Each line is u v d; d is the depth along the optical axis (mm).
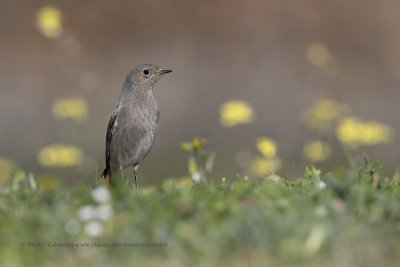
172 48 26125
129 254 7137
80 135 20328
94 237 7441
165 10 27109
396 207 8016
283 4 27250
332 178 8930
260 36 26422
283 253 6973
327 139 15203
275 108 22984
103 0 27078
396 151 18578
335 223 7527
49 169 18672
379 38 26344
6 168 13625
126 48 26000
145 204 8398
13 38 26219
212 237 7289
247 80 24547
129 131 13398
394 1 27125
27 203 8602
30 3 26938
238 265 6887
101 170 18375
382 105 23562
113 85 24422
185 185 9930
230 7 27281
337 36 26422
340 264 6891
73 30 26188
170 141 21453
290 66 25000
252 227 7270
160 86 24391
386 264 6887
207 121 22672
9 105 23531
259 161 12625
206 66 25344
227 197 8648
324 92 23766
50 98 23906
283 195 8672
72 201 8594
